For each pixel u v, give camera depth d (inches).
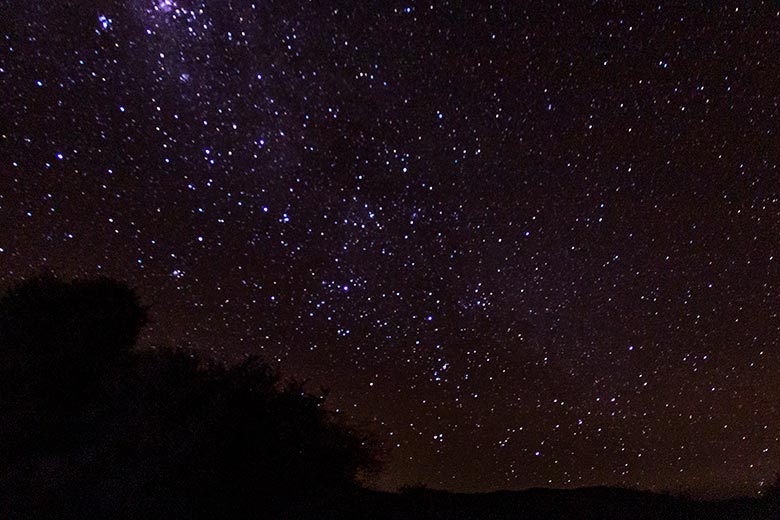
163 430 158.7
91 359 193.5
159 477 149.6
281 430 167.6
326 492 174.4
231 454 158.9
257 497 160.4
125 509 143.5
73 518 139.8
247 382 173.8
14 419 167.8
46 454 163.8
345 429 183.9
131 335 207.2
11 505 142.9
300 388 182.1
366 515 168.6
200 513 149.5
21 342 189.5
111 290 208.7
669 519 187.0
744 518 188.7
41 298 198.4
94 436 166.2
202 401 167.6
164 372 174.1
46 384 184.2
